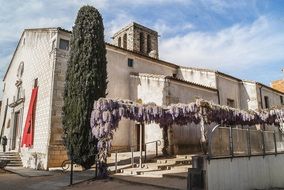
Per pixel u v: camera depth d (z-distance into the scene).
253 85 25.11
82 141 13.00
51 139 15.37
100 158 10.95
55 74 16.39
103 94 14.21
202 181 7.98
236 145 10.21
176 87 18.22
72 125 13.29
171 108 12.44
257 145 11.88
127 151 18.33
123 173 11.72
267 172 12.00
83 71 13.84
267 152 12.54
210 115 13.07
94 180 10.65
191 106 12.77
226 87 23.67
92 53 14.17
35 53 20.56
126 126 18.81
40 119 17.05
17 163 18.91
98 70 14.16
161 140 16.52
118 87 19.28
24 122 20.61
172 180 9.81
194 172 8.16
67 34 17.58
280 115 15.48
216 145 8.98
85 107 13.33
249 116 14.68
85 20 14.66
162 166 12.50
